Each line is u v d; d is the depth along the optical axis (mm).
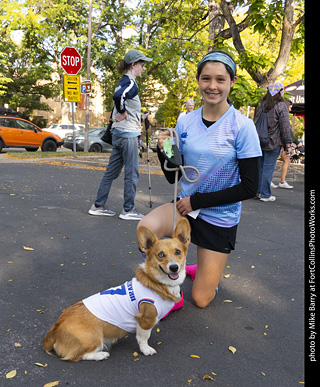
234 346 2709
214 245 3082
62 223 5688
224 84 2896
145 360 2508
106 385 2238
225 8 10516
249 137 2945
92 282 3674
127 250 4613
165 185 9422
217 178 3072
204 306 3262
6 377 2268
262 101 7754
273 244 5078
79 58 14133
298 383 2318
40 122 40312
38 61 34062
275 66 10266
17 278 3693
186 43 14141
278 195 8625
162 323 3006
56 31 29453
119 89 5574
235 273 4070
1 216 5895
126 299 2467
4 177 9672
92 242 4867
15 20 26000
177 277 2506
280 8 8445
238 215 3182
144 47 29594
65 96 14148
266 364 2508
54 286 3555
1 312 3031
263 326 3000
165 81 30266
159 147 3230
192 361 2514
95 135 20922
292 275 4043
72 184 9047
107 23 30812
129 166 5895
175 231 2721
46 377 2289
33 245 4672
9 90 34781
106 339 2516
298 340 2809
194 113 3223
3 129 18438
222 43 9273
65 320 2418
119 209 6738
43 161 13938
